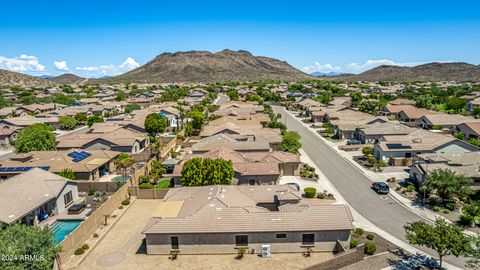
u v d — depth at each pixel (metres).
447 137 67.94
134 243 37.22
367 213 44.22
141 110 120.88
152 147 70.31
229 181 47.94
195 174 47.12
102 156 63.41
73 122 107.81
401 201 47.56
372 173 60.12
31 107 135.12
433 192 48.94
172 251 34.19
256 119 98.81
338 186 54.16
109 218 43.16
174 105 140.50
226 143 66.94
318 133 96.38
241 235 34.03
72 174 53.81
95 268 32.47
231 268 32.12
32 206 39.72
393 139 69.81
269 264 32.69
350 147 77.00
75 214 44.78
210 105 151.25
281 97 182.75
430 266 31.98
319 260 33.25
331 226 34.03
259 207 38.25
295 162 58.31
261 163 54.34
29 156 60.75
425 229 30.45
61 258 32.66
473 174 48.09
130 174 61.16
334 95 185.12
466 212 42.03
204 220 34.66
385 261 32.97
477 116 109.12
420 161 56.59
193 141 84.12
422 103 129.00
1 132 89.44
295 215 35.19
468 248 28.42
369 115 106.75
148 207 47.19
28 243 26.69
